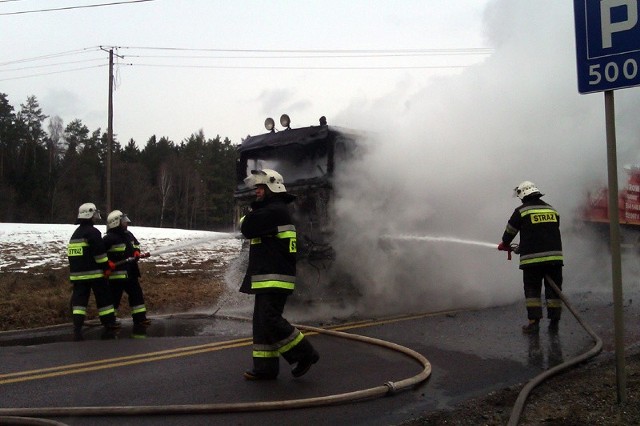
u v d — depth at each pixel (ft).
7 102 236.84
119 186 230.68
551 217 24.31
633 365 18.13
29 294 36.11
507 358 19.34
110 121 98.84
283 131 30.99
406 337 22.50
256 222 16.37
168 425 13.34
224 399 15.14
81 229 25.73
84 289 25.68
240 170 32.96
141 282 41.52
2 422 13.39
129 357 19.92
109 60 99.25
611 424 13.05
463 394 15.66
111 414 13.94
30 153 222.69
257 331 16.87
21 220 198.90
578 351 20.15
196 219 230.68
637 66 13.42
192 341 22.56
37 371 18.15
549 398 15.14
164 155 250.78
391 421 13.58
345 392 15.74
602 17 13.99
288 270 16.58
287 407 14.32
